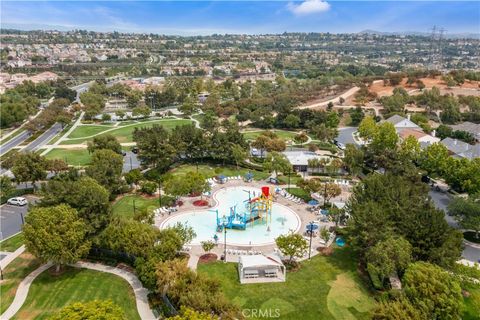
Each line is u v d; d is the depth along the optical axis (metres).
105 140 134.25
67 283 63.06
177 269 56.25
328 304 58.59
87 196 71.31
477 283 60.41
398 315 46.38
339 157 138.62
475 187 96.94
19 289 61.53
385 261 59.41
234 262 71.06
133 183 109.19
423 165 115.81
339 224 87.44
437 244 64.06
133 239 64.25
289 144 164.88
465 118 195.75
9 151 144.00
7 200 98.69
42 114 193.50
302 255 70.19
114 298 59.00
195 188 97.19
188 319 44.28
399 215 69.50
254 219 90.00
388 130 134.25
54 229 62.44
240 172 126.06
